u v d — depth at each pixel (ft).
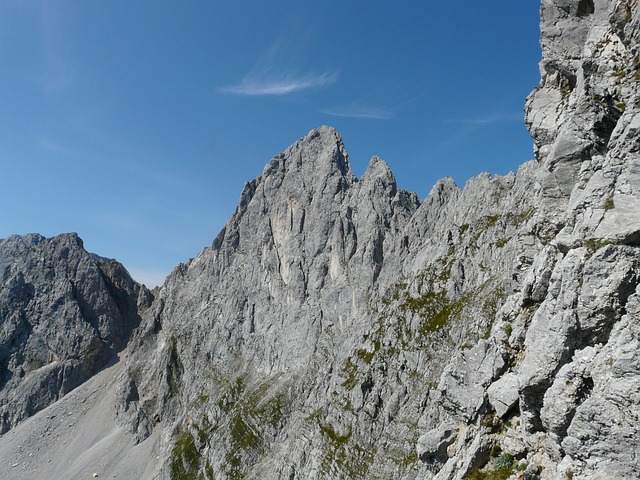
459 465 101.24
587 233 76.07
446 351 360.07
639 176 73.10
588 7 105.81
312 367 552.00
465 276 408.46
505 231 398.01
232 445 510.58
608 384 65.67
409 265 506.07
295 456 393.09
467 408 106.73
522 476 84.43
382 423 355.77
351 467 338.54
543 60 113.39
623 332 66.74
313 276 647.97
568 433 69.31
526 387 82.33
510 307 106.83
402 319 415.64
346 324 573.74
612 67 89.40
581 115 92.48
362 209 647.97
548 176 96.27
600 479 63.46
